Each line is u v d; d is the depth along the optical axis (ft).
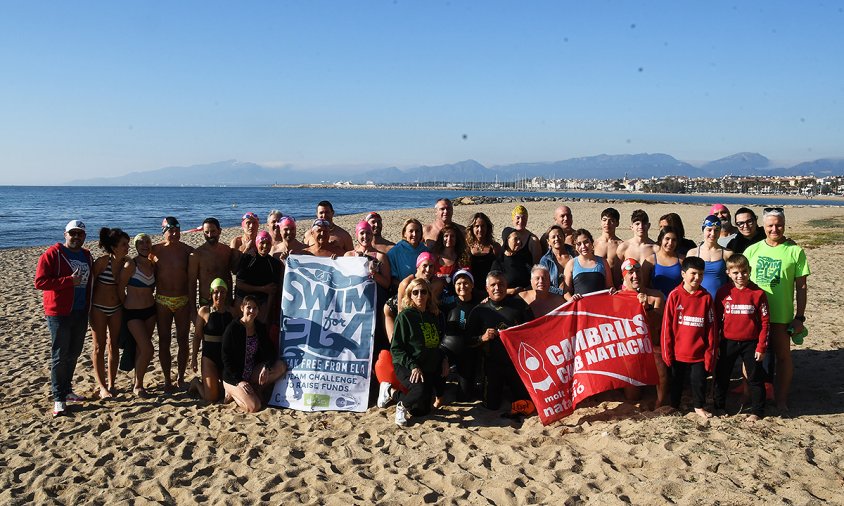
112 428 19.77
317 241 24.02
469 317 21.08
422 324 20.07
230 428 19.63
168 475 16.24
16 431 19.57
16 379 24.81
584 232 21.72
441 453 17.44
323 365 21.81
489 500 14.75
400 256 23.53
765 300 18.08
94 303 21.93
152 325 22.82
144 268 22.43
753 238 22.47
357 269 22.70
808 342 28.17
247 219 25.00
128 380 24.56
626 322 20.17
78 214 187.62
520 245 23.61
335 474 16.38
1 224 142.61
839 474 15.03
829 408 19.54
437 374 20.68
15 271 57.31
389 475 16.14
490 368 20.88
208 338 21.71
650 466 15.98
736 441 17.03
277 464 16.96
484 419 20.16
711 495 14.10
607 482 15.25
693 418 18.92
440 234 23.84
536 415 20.25
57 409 20.71
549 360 19.86
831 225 119.75
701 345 18.71
